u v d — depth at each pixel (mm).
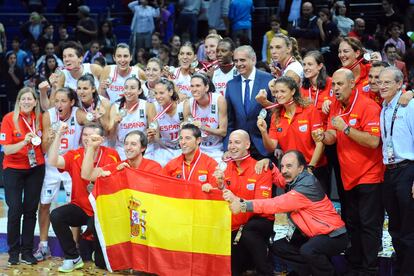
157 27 16172
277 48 8438
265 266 7520
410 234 7094
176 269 7641
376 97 7770
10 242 8312
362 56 7820
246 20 15469
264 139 7805
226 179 7711
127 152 7926
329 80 8062
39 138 8102
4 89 15359
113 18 18328
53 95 9484
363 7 16281
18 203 8266
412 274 7109
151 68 9320
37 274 7926
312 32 13852
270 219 7570
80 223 8188
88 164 7848
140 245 7836
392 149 7133
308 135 7824
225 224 7449
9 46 18281
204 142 8641
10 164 8250
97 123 8570
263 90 8000
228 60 9125
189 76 9680
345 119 7492
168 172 7941
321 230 7145
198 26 16312
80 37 16047
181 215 7621
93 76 9094
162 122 8766
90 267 8250
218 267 7508
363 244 7488
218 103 8484
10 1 19531
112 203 7906
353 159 7441
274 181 7691
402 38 14930
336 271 7926
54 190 8688
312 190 7219
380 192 7445
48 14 18125
